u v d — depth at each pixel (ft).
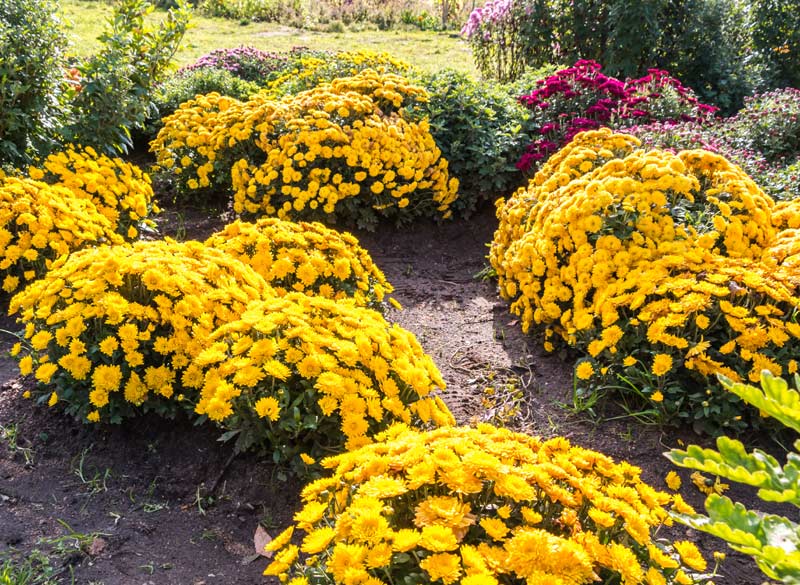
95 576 7.63
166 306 9.64
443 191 18.81
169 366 9.75
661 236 12.12
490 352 13.43
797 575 4.08
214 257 10.91
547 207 13.70
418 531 6.21
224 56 29.99
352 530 5.66
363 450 7.02
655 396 10.36
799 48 30.09
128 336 9.23
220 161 19.26
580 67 21.25
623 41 27.73
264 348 8.73
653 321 10.75
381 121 18.83
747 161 16.40
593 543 5.90
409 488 6.06
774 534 4.58
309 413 8.77
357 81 20.27
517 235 15.06
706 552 8.59
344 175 17.98
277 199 18.30
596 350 10.96
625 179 12.44
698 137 16.98
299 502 8.93
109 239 14.14
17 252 12.50
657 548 6.55
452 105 20.59
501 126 20.44
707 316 10.84
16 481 9.05
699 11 28.55
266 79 28.40
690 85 28.86
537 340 13.74
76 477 9.27
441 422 8.96
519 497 5.97
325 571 6.10
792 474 4.49
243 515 8.84
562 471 6.46
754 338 10.23
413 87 20.27
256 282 10.97
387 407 8.70
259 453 9.17
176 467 9.55
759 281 10.46
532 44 30.27
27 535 8.11
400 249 18.48
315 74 23.65
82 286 9.58
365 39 50.08
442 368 12.87
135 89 20.16
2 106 16.40
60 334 9.32
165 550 8.18
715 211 12.91
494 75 32.37
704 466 4.37
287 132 18.30
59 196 13.99
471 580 5.19
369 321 10.11
